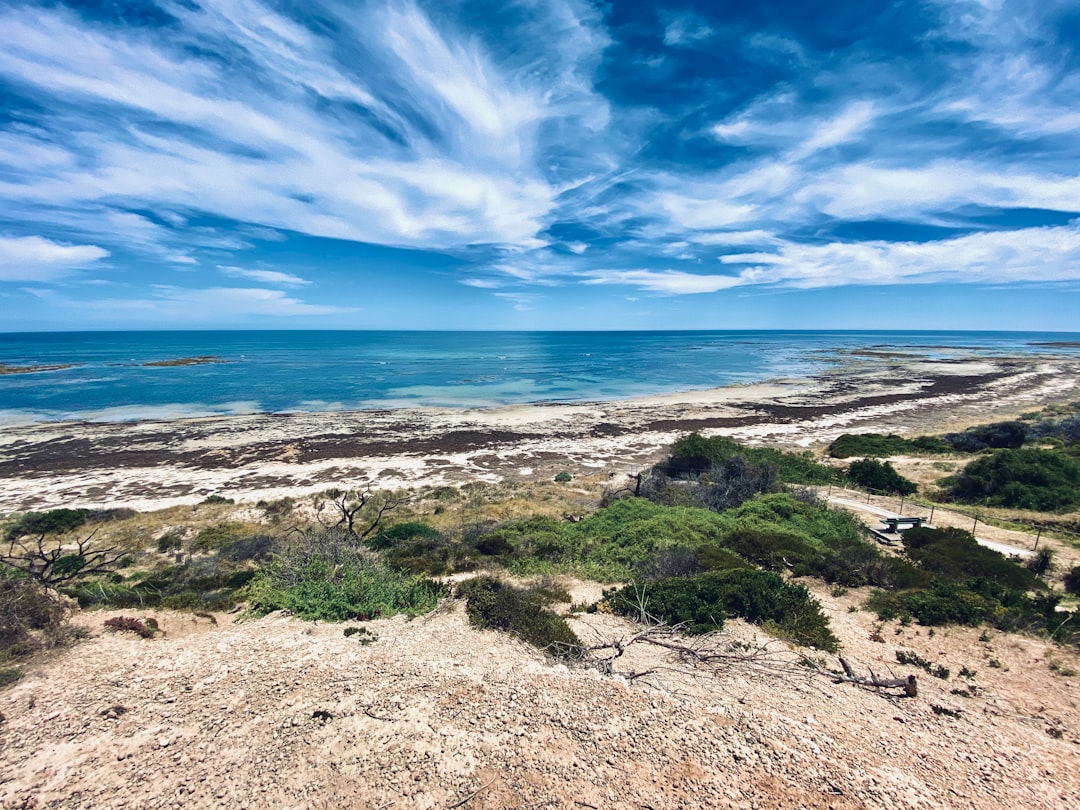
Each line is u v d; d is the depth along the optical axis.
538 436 32.88
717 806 4.39
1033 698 6.48
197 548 15.61
